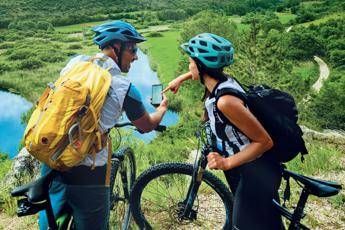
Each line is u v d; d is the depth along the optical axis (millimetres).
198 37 2756
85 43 130375
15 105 62344
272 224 2984
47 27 184625
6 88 71938
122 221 3816
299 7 190375
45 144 2502
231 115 2613
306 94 39062
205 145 3229
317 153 6852
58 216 2971
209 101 2768
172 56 93875
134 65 86625
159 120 3127
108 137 2959
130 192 3623
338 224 4438
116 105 2773
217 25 68312
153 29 167875
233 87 2664
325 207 4781
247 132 2621
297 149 2793
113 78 2795
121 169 3809
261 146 2629
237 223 3008
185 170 3475
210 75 2756
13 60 101500
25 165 7582
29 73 83500
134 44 3000
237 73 32344
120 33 2879
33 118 2609
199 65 2764
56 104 2533
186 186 3762
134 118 2973
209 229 3988
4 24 198500
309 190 2840
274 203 2953
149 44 117438
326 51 88875
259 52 33969
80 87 2572
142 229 3686
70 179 2797
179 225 3746
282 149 2785
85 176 2793
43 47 115438
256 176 2857
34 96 66062
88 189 2828
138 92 2932
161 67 81562
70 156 2555
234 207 3039
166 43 118375
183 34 71562
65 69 2840
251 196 2908
